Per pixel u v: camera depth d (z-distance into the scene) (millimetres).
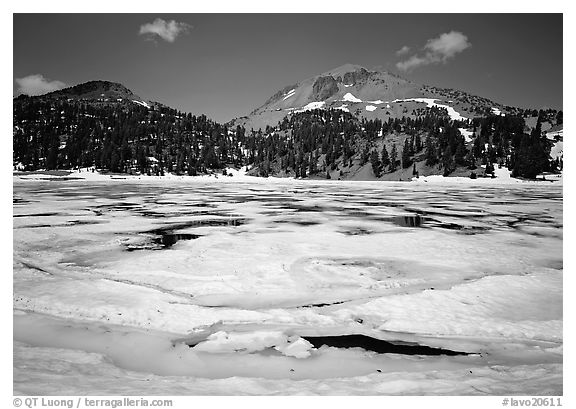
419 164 128250
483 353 9242
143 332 10188
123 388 6633
